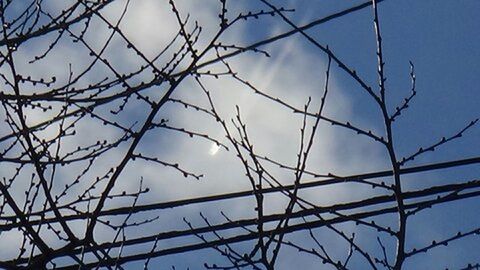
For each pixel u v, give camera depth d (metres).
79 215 6.84
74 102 7.21
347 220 6.07
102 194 6.41
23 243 6.44
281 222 5.94
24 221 6.25
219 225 6.50
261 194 5.94
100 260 6.32
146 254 6.54
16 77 6.45
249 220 6.45
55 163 6.45
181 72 7.06
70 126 6.94
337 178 6.34
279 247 5.87
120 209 6.97
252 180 5.99
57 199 6.70
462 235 6.03
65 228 6.27
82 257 6.25
